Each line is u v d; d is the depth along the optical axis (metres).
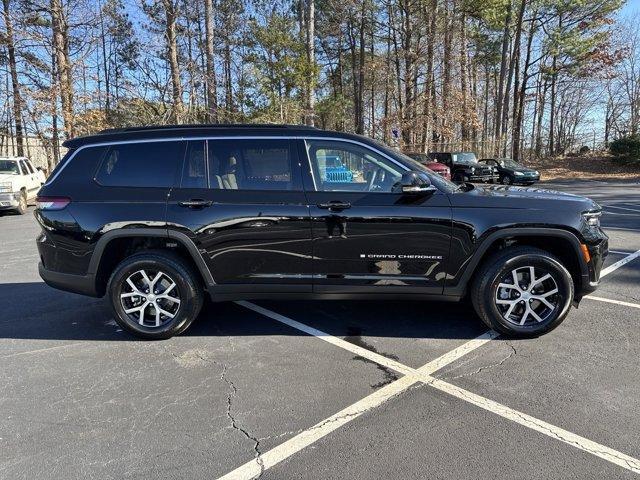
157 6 22.94
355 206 3.91
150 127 4.29
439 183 4.04
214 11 26.92
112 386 3.44
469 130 32.97
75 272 4.16
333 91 42.19
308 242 3.97
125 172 4.14
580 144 43.72
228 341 4.22
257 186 4.03
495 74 41.91
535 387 3.31
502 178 23.88
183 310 4.21
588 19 31.61
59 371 3.69
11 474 2.51
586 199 4.18
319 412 3.06
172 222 4.00
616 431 2.79
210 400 3.23
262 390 3.35
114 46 28.34
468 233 3.89
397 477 2.44
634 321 4.48
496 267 3.97
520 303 4.05
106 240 4.05
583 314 4.67
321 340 4.21
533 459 2.56
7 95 21.11
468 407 3.08
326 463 2.56
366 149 4.01
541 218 3.88
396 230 3.91
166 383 3.48
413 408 3.08
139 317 4.22
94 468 2.55
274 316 4.82
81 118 20.17
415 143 29.39
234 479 2.46
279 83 26.78
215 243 4.02
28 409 3.15
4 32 19.95
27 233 10.57
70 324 4.70
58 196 4.14
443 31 28.69
